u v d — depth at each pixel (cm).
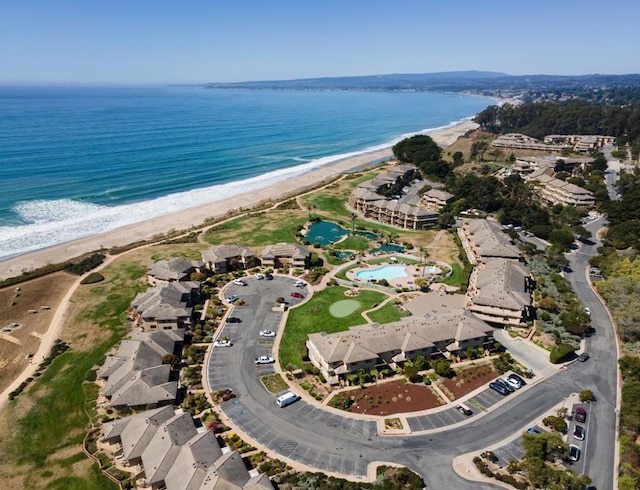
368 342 8219
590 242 14288
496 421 7038
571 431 6838
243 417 7100
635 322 9288
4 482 6053
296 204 18750
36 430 6950
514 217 15675
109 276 12094
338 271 12506
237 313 10238
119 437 6638
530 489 5781
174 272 11388
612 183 19400
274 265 12738
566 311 10075
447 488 5841
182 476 5666
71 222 16750
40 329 9738
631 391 7288
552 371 8244
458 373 8181
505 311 9525
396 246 14388
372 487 5675
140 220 17388
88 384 7931
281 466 6147
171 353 8494
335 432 6812
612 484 5906
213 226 16162
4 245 14550
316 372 8144
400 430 6838
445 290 11338
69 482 6028
